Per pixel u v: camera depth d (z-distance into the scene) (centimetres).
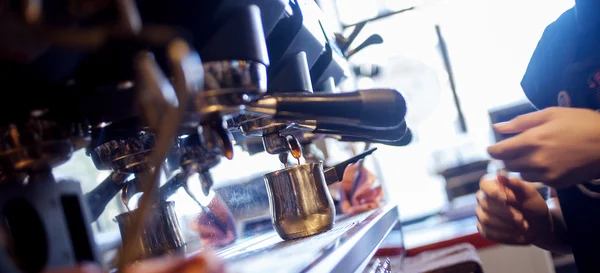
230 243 111
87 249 56
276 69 88
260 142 141
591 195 113
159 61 46
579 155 87
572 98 115
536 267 212
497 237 131
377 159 349
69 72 49
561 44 117
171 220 81
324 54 115
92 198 73
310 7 102
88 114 58
